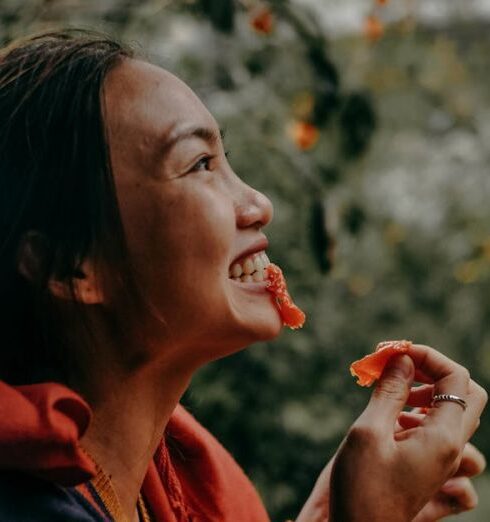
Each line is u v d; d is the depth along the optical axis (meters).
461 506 1.42
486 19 8.74
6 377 1.12
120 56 1.14
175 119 1.11
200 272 1.10
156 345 1.12
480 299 7.85
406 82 7.22
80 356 1.12
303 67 3.39
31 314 1.11
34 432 0.95
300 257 4.09
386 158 7.81
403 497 1.17
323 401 5.41
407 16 5.45
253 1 2.91
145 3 2.82
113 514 1.14
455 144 8.18
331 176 3.83
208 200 1.10
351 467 1.17
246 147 3.66
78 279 1.09
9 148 1.11
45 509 1.01
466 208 8.17
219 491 1.44
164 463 1.35
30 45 1.17
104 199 1.09
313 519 1.43
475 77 8.56
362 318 7.09
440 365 1.26
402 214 8.17
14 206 1.10
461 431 1.23
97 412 1.14
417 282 7.93
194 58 3.21
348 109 3.39
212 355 1.16
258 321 1.13
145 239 1.09
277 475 4.88
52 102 1.10
